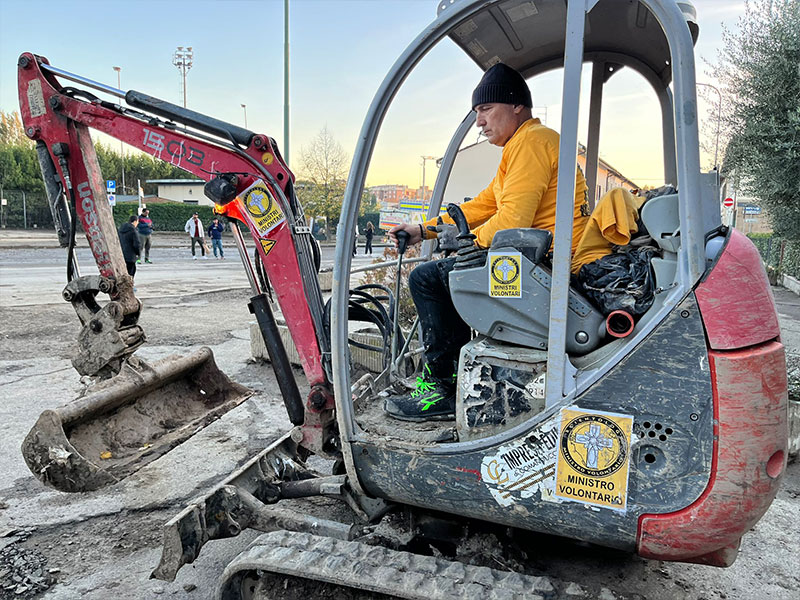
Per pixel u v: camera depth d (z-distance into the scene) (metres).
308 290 2.80
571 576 2.75
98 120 3.01
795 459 4.24
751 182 7.08
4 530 3.20
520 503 2.07
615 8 2.39
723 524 1.82
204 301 10.51
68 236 3.13
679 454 1.84
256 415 4.98
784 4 6.70
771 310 1.83
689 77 1.78
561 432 1.98
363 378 3.21
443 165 3.41
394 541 2.42
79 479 2.61
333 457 2.84
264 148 2.80
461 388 2.19
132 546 3.08
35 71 3.04
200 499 2.54
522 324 2.14
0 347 6.78
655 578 2.79
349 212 2.23
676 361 1.83
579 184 2.45
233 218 2.92
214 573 2.87
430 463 2.19
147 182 55.16
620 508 1.92
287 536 2.34
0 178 39.28
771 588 2.79
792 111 6.42
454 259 2.59
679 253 1.86
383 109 2.15
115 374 3.07
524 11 2.47
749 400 1.77
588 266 2.15
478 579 2.08
